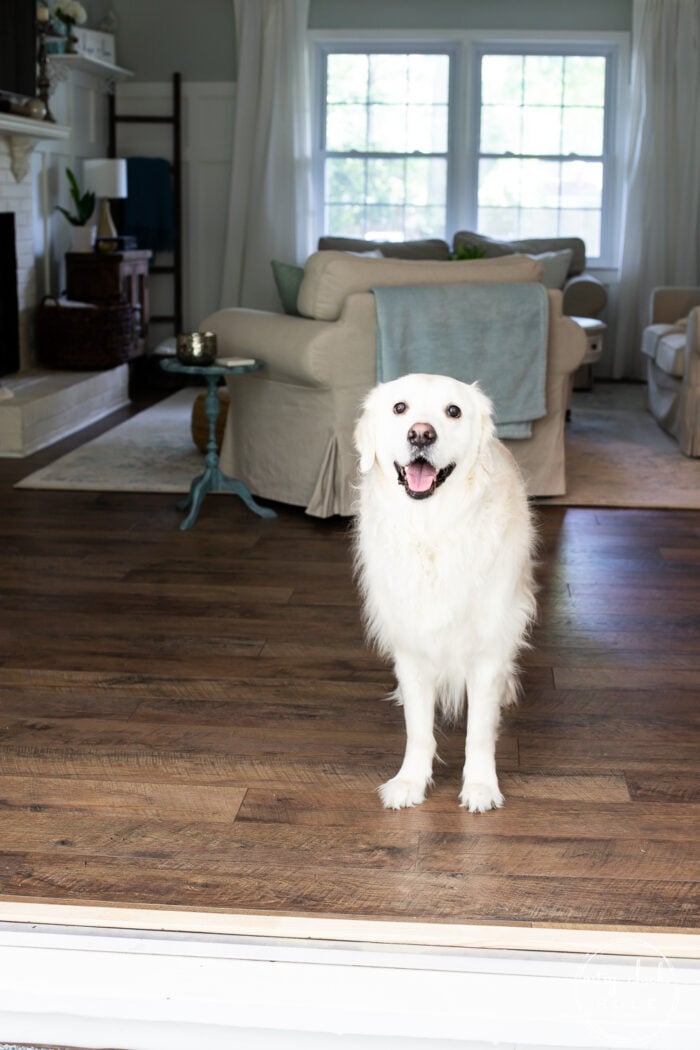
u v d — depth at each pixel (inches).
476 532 76.7
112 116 302.0
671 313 260.1
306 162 301.4
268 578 135.1
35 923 66.4
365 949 64.3
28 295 249.4
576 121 307.1
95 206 289.7
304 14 294.8
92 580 133.5
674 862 73.9
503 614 79.0
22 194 244.1
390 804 80.7
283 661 108.3
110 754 88.6
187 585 132.0
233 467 182.2
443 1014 61.4
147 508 168.7
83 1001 62.9
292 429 163.9
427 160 310.5
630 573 138.9
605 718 96.1
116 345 250.2
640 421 243.8
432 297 153.5
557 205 312.2
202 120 306.0
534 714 96.8
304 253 306.7
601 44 299.4
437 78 305.4
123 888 70.2
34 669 105.7
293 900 69.1
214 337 156.6
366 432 76.8
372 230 315.0
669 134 295.9
